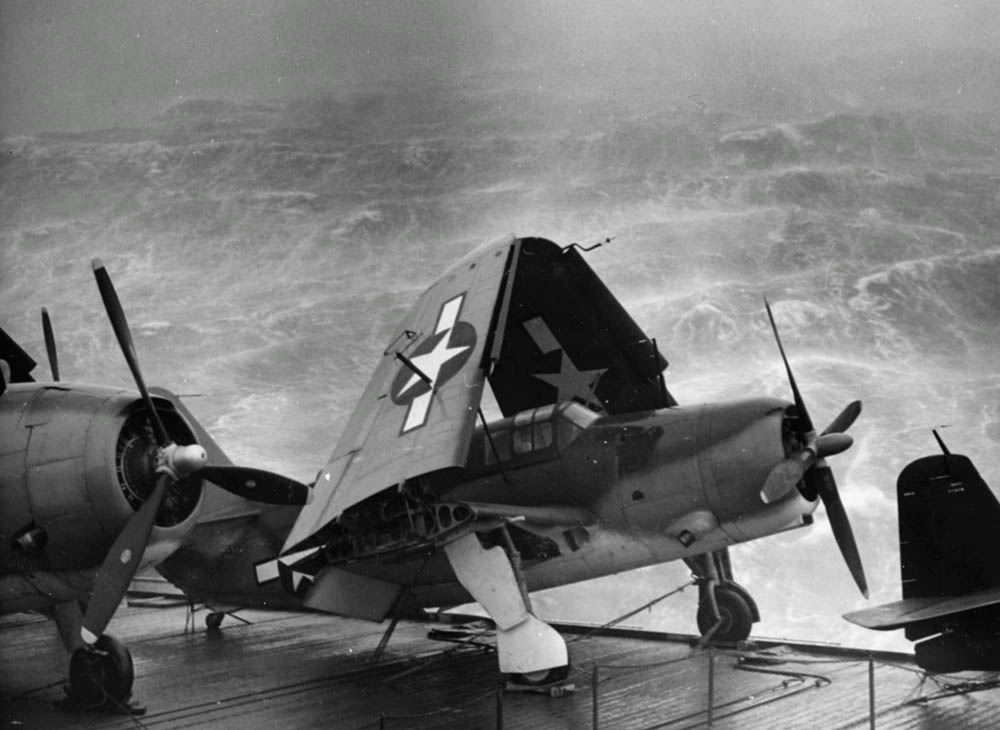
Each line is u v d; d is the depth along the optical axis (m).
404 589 12.95
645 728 9.74
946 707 10.11
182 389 50.91
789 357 48.06
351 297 59.72
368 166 73.44
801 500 11.45
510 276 12.09
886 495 35.72
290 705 11.09
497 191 68.25
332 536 12.22
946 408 42.28
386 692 11.55
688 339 50.09
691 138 70.00
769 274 55.69
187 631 15.49
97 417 10.00
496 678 11.99
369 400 12.83
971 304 52.59
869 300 52.78
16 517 9.96
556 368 13.89
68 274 65.31
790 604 31.06
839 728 9.54
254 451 43.88
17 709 11.14
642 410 13.00
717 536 11.69
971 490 10.43
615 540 12.16
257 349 54.69
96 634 9.53
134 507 10.06
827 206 62.22
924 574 10.66
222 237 67.44
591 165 68.88
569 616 31.77
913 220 60.34
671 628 30.69
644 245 59.31
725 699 10.66
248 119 79.62
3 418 10.16
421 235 65.88
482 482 12.59
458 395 11.09
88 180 74.00
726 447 11.41
